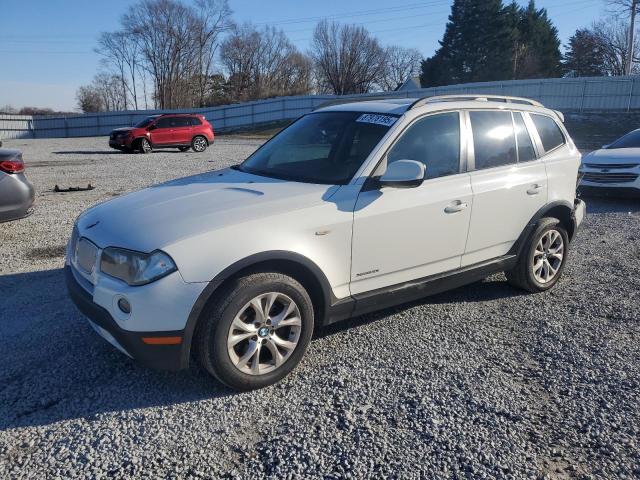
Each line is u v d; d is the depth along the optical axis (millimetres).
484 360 3861
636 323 4512
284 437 2967
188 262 3127
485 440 2955
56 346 3998
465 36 58219
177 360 3209
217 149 25906
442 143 4312
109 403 3281
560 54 66688
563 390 3467
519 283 5141
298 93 74500
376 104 4535
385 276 3980
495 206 4570
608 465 2773
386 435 2988
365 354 3932
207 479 2646
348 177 3852
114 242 3285
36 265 5996
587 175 10172
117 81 89750
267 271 3410
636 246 6969
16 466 2717
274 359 3482
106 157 21016
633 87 33125
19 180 6996
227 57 78562
